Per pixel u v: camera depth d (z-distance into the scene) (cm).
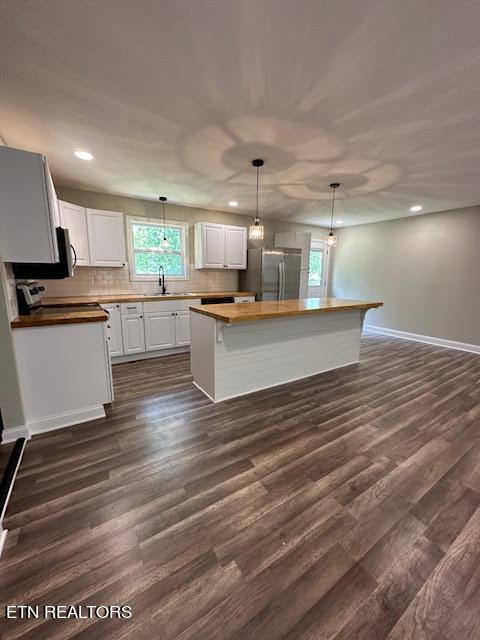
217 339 268
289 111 189
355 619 104
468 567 123
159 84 164
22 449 198
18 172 191
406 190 367
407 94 171
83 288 407
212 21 123
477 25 122
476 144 237
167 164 284
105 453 197
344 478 176
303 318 328
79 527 140
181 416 247
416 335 535
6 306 196
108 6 116
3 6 115
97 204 396
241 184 350
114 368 367
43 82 162
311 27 126
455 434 224
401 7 115
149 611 106
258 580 117
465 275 465
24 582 115
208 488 166
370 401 279
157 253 466
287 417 247
